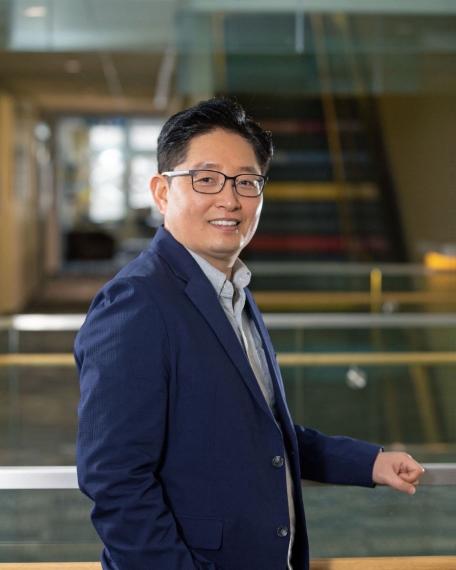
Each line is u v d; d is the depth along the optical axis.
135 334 1.64
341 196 12.09
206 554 1.67
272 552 1.70
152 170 24.16
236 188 1.77
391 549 2.15
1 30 9.05
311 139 12.51
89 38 9.12
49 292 15.54
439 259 10.86
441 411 5.68
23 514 2.10
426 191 11.78
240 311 1.86
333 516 2.15
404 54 8.88
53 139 19.03
